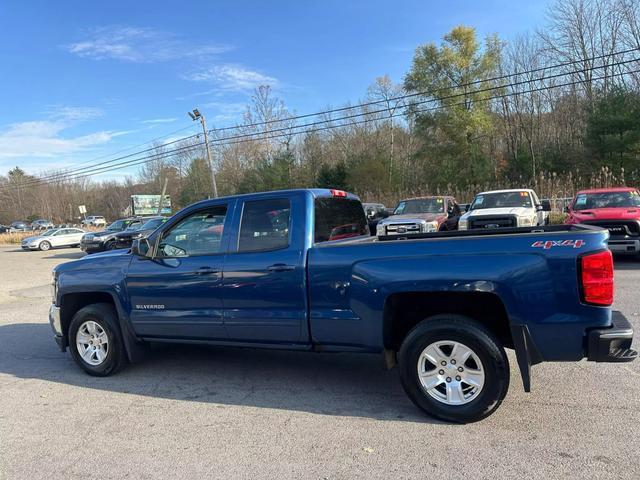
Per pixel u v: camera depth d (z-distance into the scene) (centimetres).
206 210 479
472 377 369
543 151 4016
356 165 4409
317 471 313
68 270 537
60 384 503
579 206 1250
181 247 487
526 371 356
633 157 2806
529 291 350
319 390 461
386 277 386
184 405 435
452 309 400
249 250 450
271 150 5397
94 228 5491
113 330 512
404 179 4481
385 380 483
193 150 5478
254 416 405
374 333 397
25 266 2025
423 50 3906
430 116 3934
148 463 332
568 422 368
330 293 410
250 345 456
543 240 352
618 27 3409
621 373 469
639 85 3189
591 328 343
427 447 339
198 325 469
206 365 549
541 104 4234
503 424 369
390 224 1391
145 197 6606
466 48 3788
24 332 756
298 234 432
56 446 361
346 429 373
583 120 3534
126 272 502
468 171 3894
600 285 339
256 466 322
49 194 9462
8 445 365
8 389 491
